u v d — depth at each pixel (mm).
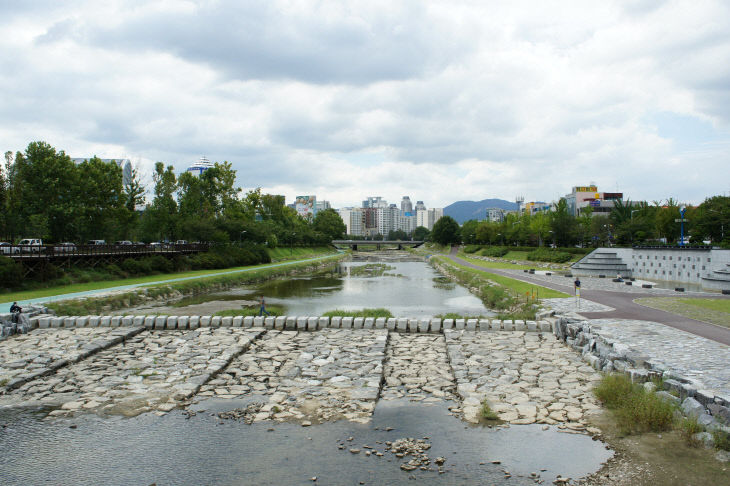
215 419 19266
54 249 62250
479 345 29312
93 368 25453
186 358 27000
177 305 55438
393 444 17000
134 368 25375
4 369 24672
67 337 31266
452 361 26016
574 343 28484
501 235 161500
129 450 16781
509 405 20109
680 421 17438
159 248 87562
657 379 20156
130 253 77812
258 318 35344
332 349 28859
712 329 31016
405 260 173000
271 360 26891
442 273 109812
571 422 18453
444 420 18984
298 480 14750
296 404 20688
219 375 24656
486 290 63844
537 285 61562
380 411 19969
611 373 22000
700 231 89625
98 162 86188
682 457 15625
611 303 43844
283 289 75375
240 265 110312
